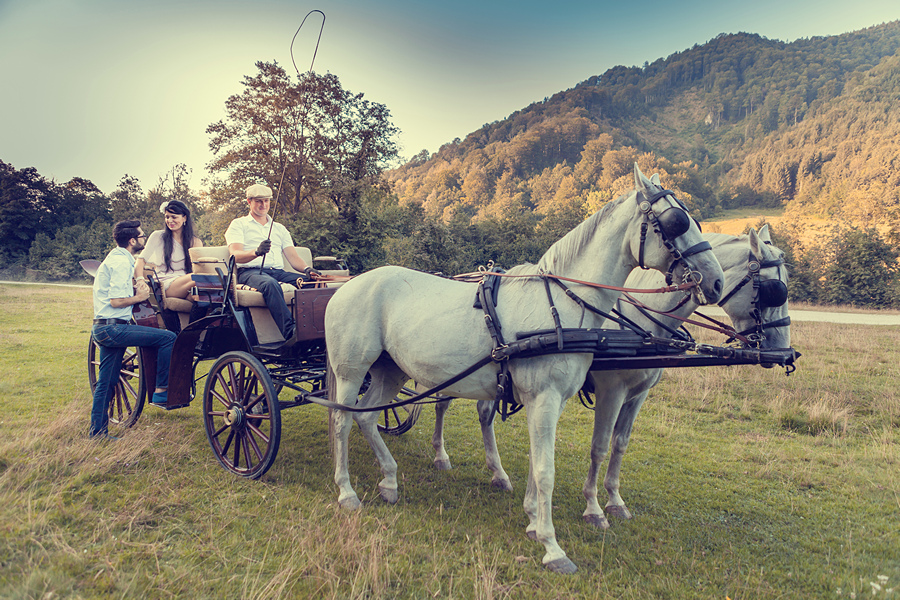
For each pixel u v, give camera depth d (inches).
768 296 142.0
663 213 116.3
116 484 153.3
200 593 105.1
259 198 202.1
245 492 154.8
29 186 2177.7
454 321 135.4
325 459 189.5
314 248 839.7
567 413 268.2
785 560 132.1
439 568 119.0
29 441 173.9
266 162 980.6
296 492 157.3
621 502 158.7
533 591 114.2
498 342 127.0
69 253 1653.5
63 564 109.7
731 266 149.9
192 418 228.5
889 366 362.9
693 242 116.6
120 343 182.1
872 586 116.6
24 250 2031.3
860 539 142.4
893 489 172.7
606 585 116.7
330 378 160.9
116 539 122.1
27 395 250.1
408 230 1208.2
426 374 140.6
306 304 166.7
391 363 162.7
